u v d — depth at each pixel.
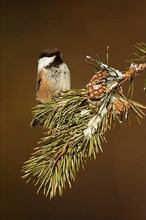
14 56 13.66
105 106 3.63
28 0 13.89
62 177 3.64
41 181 3.67
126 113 3.61
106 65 3.74
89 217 11.63
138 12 13.24
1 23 13.87
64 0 13.70
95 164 11.73
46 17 13.77
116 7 13.33
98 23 13.35
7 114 13.09
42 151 3.72
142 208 11.57
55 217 11.66
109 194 11.66
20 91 13.33
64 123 3.82
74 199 11.66
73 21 13.55
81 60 13.13
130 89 3.68
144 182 11.42
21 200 11.90
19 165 12.49
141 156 11.61
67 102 3.81
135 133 11.59
